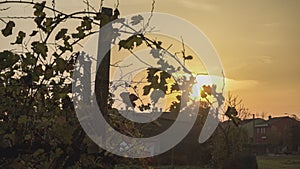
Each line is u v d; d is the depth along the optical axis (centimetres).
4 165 409
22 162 411
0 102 412
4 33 411
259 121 6681
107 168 436
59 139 416
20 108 415
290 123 5341
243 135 1438
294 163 3672
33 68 407
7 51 398
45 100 424
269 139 6097
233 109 430
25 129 418
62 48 416
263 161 3859
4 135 413
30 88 414
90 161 422
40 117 423
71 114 429
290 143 5197
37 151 407
